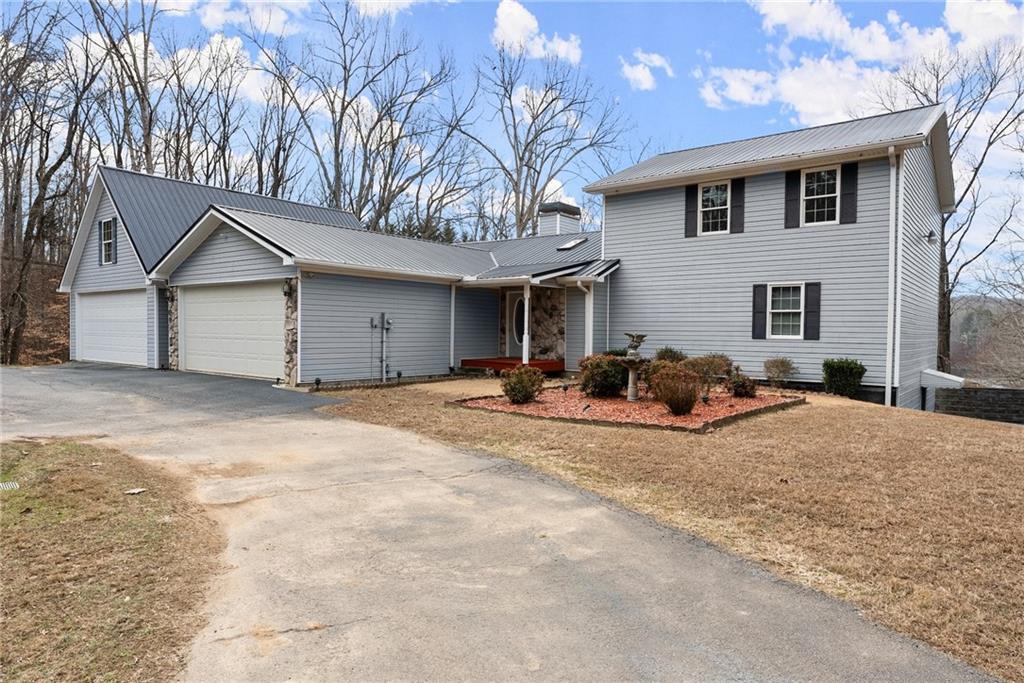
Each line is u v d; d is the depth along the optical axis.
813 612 3.54
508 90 32.78
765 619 3.45
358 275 14.08
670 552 4.41
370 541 4.52
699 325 15.40
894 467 6.53
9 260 25.25
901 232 12.83
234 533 4.61
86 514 4.74
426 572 4.00
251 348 14.34
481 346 17.50
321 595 3.63
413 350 15.47
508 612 3.48
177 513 4.92
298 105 31.44
